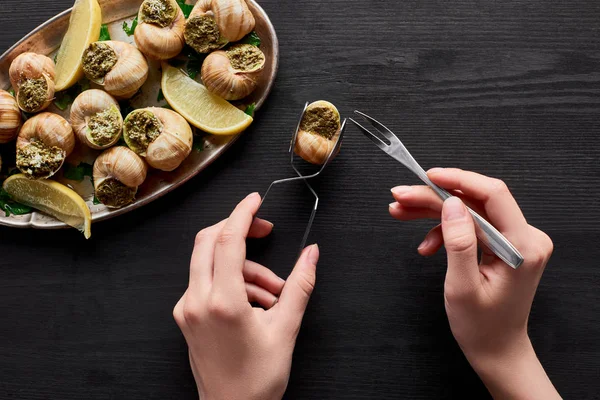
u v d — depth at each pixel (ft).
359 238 1.61
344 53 1.61
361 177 1.61
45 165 1.53
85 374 1.63
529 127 1.60
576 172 1.60
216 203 1.62
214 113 1.55
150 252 1.62
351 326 1.60
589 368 1.58
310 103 1.61
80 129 1.54
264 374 1.40
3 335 1.64
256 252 1.61
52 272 1.63
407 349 1.60
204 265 1.44
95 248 1.63
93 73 1.52
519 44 1.60
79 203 1.54
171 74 1.56
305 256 1.46
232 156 1.61
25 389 1.64
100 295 1.63
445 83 1.61
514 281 1.39
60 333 1.63
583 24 1.60
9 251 1.63
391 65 1.61
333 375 1.60
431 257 1.60
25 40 1.56
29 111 1.55
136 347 1.63
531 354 1.46
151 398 1.62
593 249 1.59
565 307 1.59
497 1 1.61
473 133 1.61
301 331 1.61
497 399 1.47
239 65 1.53
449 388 1.59
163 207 1.62
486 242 1.38
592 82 1.60
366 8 1.61
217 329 1.38
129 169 1.51
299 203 1.61
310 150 1.51
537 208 1.60
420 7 1.61
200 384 1.46
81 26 1.54
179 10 1.54
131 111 1.58
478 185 1.40
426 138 1.61
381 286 1.60
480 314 1.39
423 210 1.49
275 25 1.62
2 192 1.59
